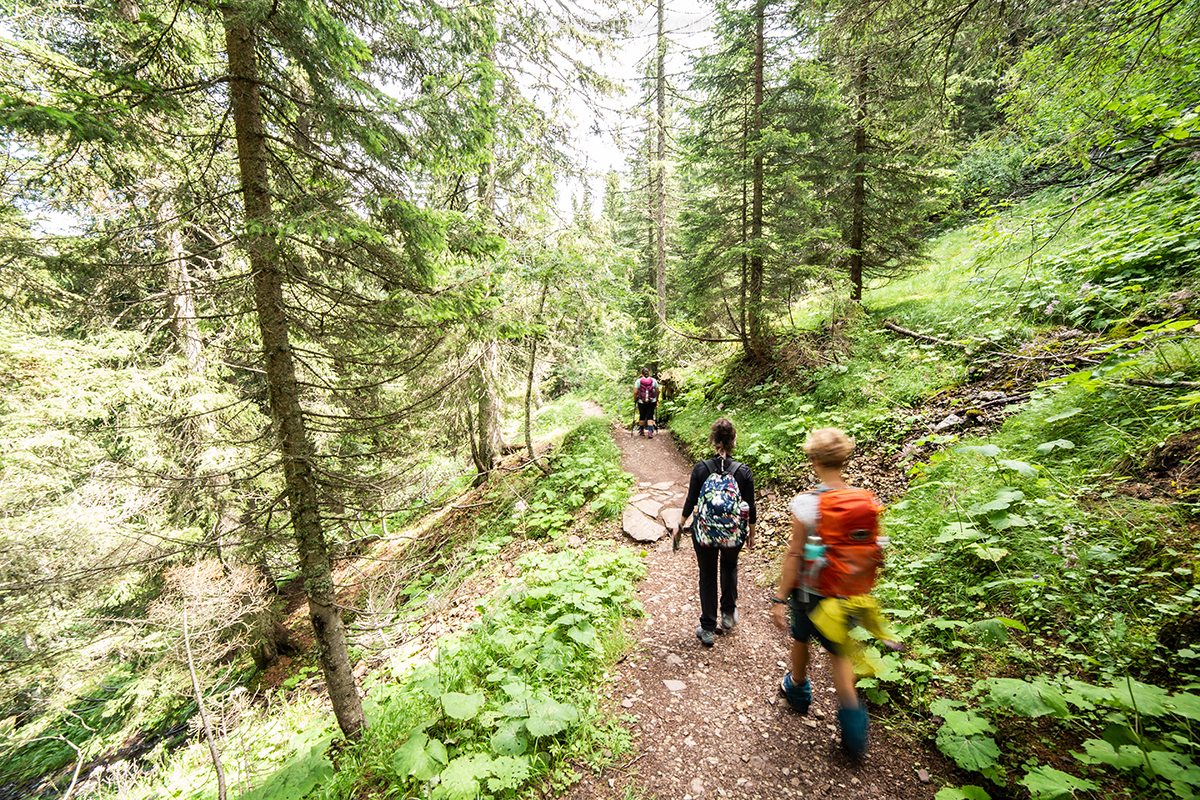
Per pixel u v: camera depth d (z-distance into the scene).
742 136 9.18
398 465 4.58
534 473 9.88
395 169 3.94
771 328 9.91
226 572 6.18
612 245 8.66
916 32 4.54
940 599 3.53
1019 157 9.48
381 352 4.30
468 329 4.64
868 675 3.17
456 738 3.10
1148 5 3.70
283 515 4.25
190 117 4.42
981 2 4.11
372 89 3.38
